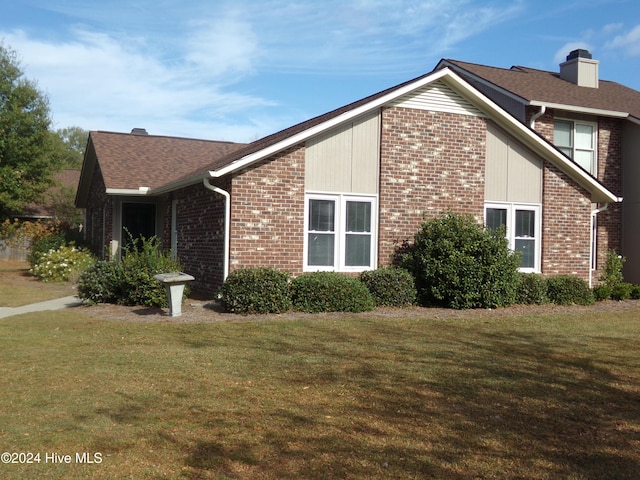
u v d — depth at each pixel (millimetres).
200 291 14391
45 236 25109
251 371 7496
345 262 13492
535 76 20875
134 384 6855
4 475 4402
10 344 9008
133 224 20203
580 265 16125
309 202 13188
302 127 16531
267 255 12766
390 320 11242
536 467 4746
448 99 14414
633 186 18672
